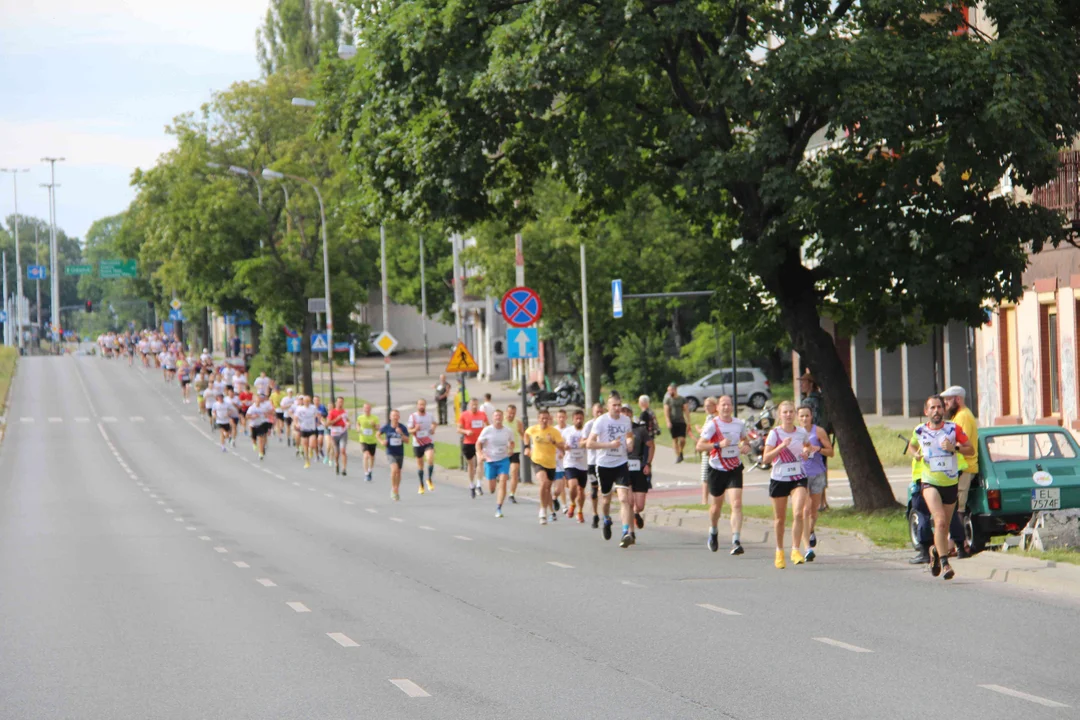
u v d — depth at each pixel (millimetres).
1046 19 52312
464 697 26172
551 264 162125
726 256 67000
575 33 53125
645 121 60906
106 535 65875
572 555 52688
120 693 27234
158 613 38625
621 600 39594
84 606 40406
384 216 62938
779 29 55781
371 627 35312
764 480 87750
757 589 41375
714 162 53938
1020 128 49469
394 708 25281
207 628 35594
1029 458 46781
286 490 97750
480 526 67062
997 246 55031
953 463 42594
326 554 54688
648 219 163125
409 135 59688
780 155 54750
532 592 41719
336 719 24438
